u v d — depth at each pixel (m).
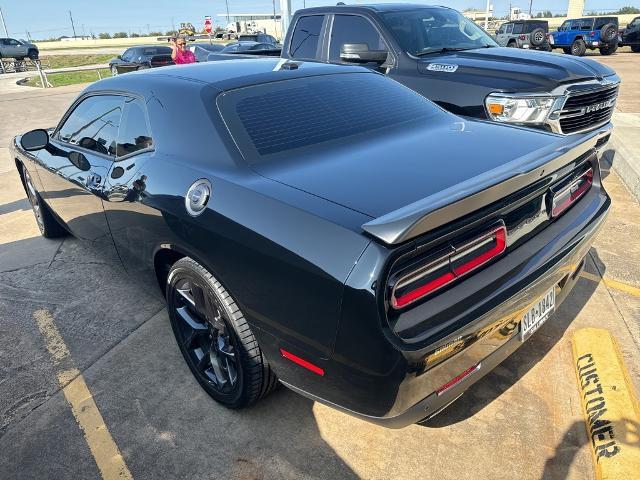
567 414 2.46
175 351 3.09
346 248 1.75
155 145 2.65
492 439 2.35
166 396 2.73
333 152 2.40
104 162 3.05
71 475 2.29
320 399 2.06
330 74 3.07
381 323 1.69
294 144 2.43
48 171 3.71
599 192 2.78
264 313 2.05
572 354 2.85
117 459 2.36
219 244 2.15
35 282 3.99
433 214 1.64
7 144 9.41
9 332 3.36
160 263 2.89
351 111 2.77
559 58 4.90
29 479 2.28
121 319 3.44
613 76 4.99
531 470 2.19
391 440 2.38
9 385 2.88
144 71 3.19
